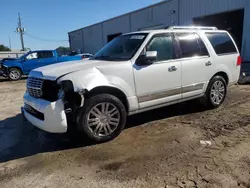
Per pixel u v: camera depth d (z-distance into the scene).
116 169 2.88
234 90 7.18
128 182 2.59
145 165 2.94
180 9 19.06
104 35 31.58
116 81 3.65
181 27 4.70
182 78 4.45
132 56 3.90
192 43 4.69
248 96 6.32
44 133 4.23
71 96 3.32
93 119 3.53
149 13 22.80
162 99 4.26
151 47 4.08
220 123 4.33
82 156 3.27
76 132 4.16
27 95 3.90
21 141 3.92
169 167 2.86
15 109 6.09
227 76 5.36
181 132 3.97
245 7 14.23
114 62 3.80
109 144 3.62
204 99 5.06
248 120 4.42
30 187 2.60
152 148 3.41
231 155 3.09
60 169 2.95
